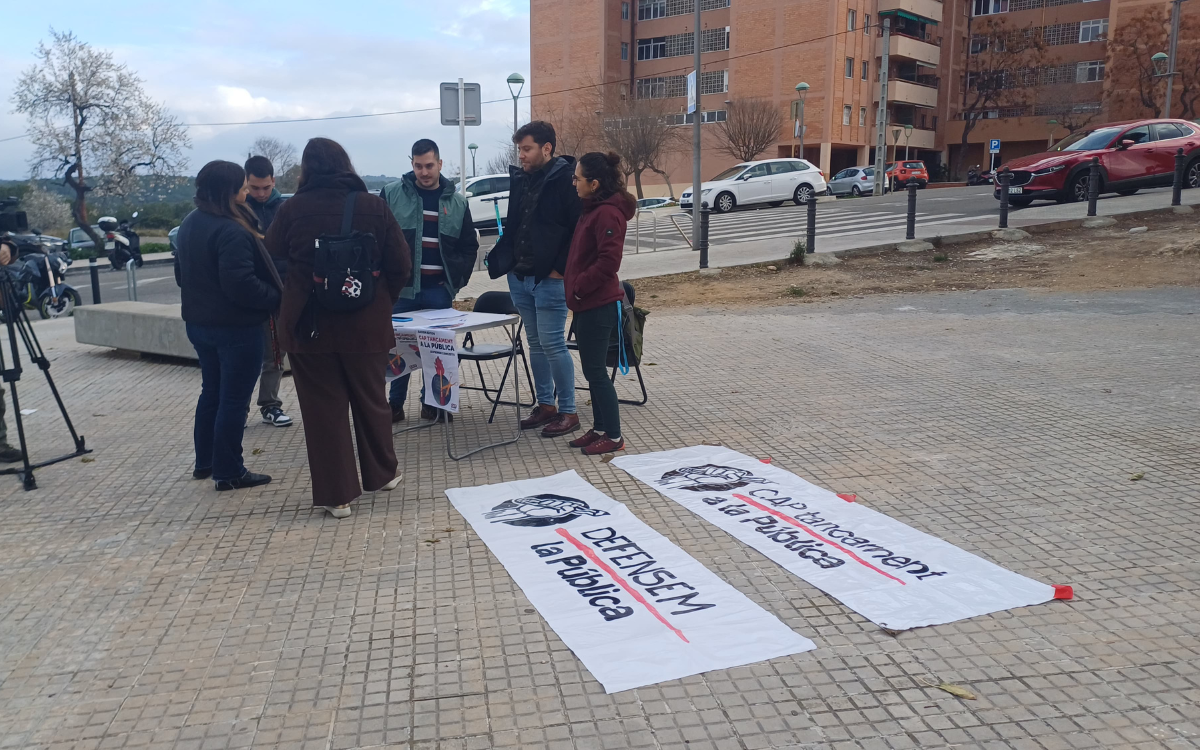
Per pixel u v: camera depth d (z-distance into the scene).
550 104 59.62
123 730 2.74
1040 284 11.40
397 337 5.66
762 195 27.66
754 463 5.03
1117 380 6.54
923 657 3.00
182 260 4.64
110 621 3.45
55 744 2.68
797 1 49.12
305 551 4.05
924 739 2.57
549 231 5.41
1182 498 4.30
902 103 54.44
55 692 2.97
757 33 50.88
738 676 2.92
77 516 4.59
